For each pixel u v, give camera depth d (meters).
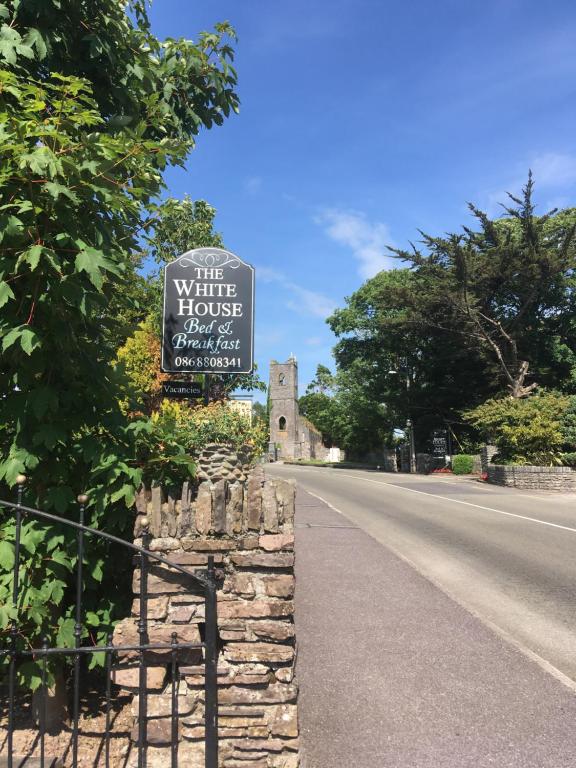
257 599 3.18
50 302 3.21
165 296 6.62
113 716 3.67
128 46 5.07
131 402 4.09
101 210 3.59
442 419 39.19
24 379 3.46
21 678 3.35
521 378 32.28
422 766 3.37
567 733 3.74
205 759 2.80
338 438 62.88
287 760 3.09
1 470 3.35
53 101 3.54
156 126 5.13
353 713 4.00
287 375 72.00
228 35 5.96
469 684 4.46
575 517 14.05
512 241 33.38
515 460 24.19
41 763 2.91
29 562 3.36
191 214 12.55
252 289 6.73
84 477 3.71
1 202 3.25
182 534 3.24
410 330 35.41
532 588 7.38
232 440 4.47
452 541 10.68
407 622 5.90
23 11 4.41
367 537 10.82
